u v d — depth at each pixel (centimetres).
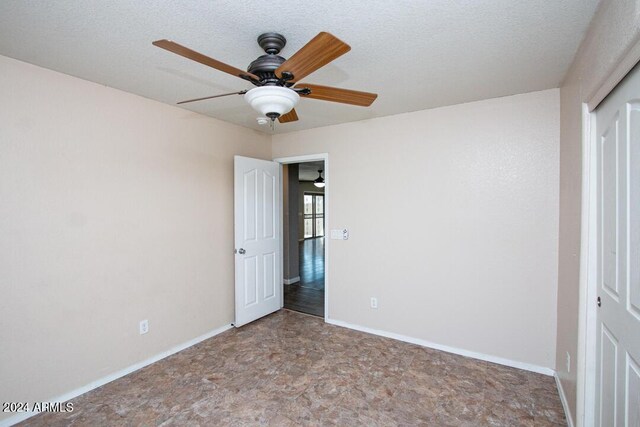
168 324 279
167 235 278
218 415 198
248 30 162
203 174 310
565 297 212
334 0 137
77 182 219
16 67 192
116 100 241
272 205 382
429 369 254
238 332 330
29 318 197
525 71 210
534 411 202
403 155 305
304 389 226
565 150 217
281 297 402
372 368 255
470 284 275
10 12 145
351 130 336
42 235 203
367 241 328
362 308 333
